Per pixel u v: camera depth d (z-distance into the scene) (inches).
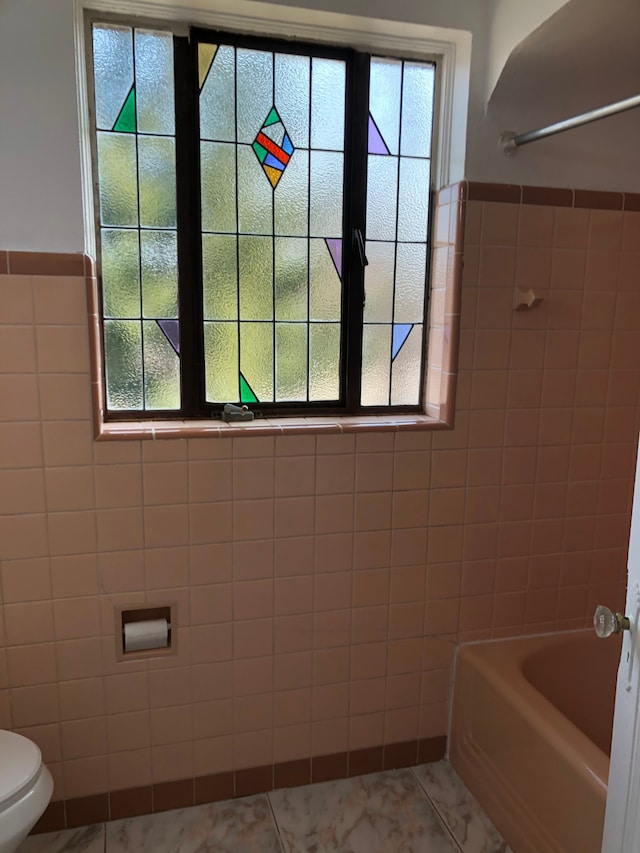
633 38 64.6
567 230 74.8
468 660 76.8
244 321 72.9
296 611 72.9
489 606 79.9
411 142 75.0
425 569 76.6
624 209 76.4
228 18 65.4
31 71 58.2
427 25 67.9
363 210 74.4
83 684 67.5
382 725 78.5
